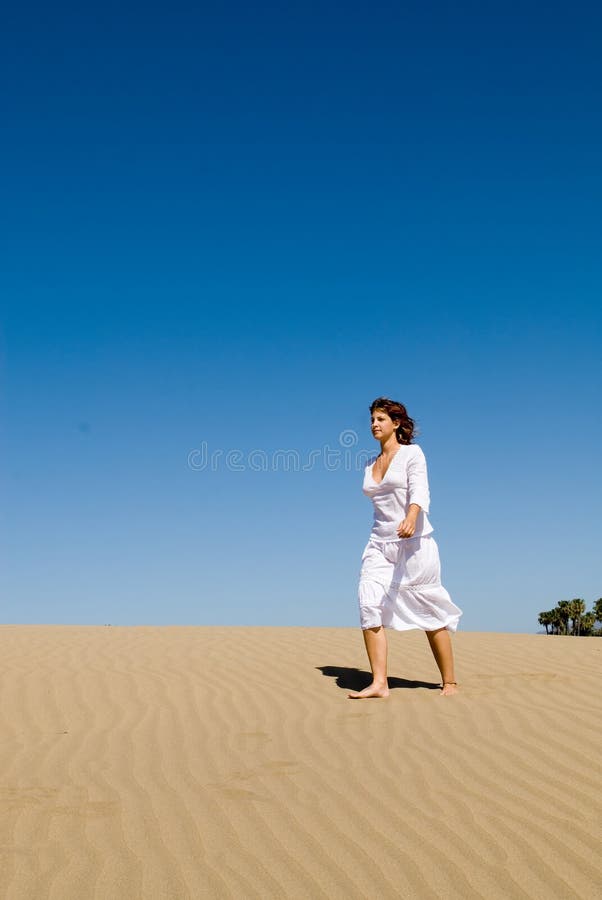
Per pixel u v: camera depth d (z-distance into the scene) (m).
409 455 6.93
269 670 8.05
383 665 6.81
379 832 3.86
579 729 5.55
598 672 7.66
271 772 4.75
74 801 4.30
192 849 3.69
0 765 4.99
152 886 3.35
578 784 4.46
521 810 4.10
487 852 3.63
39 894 3.28
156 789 4.48
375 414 7.12
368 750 5.16
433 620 6.82
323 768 4.81
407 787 4.45
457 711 6.11
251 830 3.89
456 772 4.69
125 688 7.25
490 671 7.82
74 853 3.65
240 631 11.26
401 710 6.20
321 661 8.54
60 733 5.77
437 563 6.89
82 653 9.16
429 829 3.88
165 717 6.20
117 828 3.92
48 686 7.34
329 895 3.27
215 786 4.52
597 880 3.37
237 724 5.95
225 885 3.36
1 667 8.24
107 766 4.94
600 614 24.48
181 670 8.10
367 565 7.02
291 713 6.25
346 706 6.42
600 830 3.85
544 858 3.57
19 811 4.15
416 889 3.32
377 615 6.81
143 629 11.72
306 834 3.84
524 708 6.17
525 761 4.88
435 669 7.99
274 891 3.30
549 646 9.53
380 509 7.04
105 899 3.24
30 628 12.10
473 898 3.24
